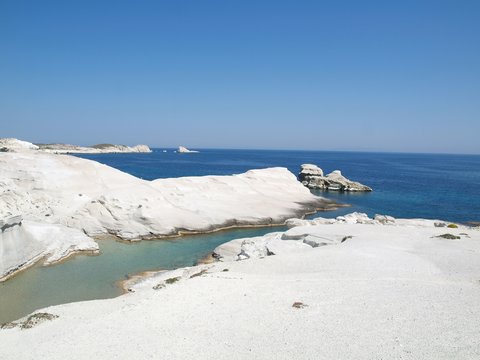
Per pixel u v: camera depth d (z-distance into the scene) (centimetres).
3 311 2530
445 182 11569
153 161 19038
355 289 2239
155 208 4884
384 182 11519
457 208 7144
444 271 2644
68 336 1708
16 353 1605
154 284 2909
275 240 3753
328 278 2498
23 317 2230
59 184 5062
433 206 7356
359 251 3112
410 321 1761
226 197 6141
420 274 2583
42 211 4534
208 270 2977
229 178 6875
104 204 4666
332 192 9369
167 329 1742
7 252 3133
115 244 4209
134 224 4538
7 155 5253
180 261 3716
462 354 1441
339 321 1783
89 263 3562
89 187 5278
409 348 1507
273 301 2067
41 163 5256
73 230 4128
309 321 1792
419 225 4966
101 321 1856
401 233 3928
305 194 7694
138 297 2366
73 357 1517
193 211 5209
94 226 4500
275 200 6650
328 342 1577
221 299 2103
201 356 1498
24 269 3291
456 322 1736
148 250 4047
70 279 3136
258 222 5388
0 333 1891
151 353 1525
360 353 1479
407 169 17825
